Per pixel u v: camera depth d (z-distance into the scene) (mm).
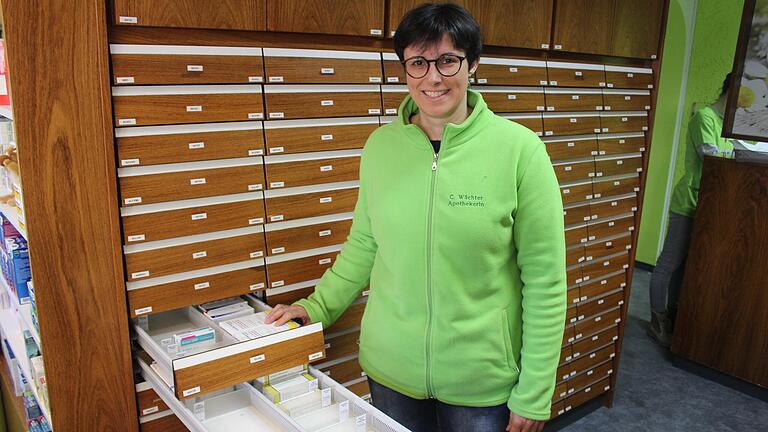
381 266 1476
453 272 1338
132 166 1405
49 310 1356
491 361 1385
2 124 1857
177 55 1407
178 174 1467
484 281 1350
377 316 1484
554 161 2303
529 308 1363
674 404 3006
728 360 3152
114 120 1360
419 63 1235
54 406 1408
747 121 3115
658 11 2520
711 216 3145
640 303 4344
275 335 1372
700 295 3238
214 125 1494
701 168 3406
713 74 4250
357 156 1760
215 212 1539
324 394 1347
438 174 1326
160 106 1407
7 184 1835
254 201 1596
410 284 1379
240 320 1516
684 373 3338
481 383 1396
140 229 1440
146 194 1431
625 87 2494
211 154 1497
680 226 3516
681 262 3578
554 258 1319
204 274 1560
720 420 2865
